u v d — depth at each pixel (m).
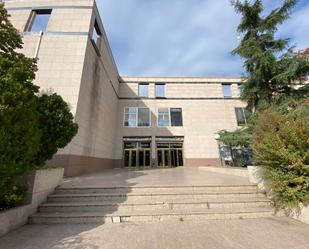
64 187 5.58
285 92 9.05
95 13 12.13
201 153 18.81
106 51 14.84
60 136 5.43
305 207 4.26
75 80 9.94
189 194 5.38
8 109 3.24
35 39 10.66
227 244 3.20
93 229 3.89
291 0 8.56
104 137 14.57
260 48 9.50
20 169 3.69
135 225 4.11
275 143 4.80
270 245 3.15
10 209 3.85
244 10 10.04
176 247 3.10
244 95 10.38
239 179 7.61
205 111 20.14
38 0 11.66
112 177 8.59
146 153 18.97
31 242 3.27
